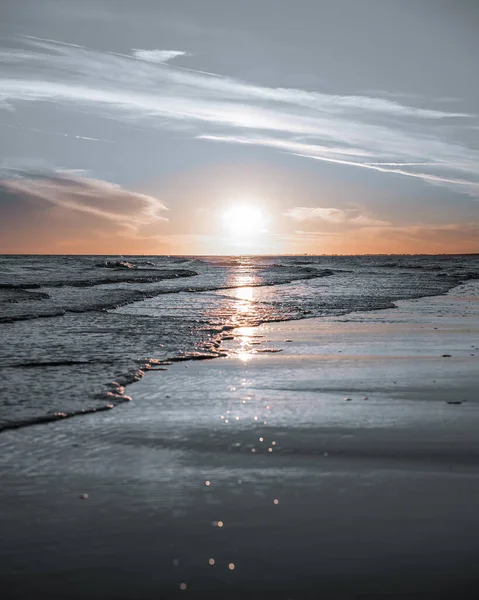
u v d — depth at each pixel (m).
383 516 4.89
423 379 10.21
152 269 58.47
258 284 37.59
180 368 11.09
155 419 7.66
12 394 8.74
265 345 13.96
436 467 6.01
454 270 70.00
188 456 6.30
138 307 21.94
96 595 3.84
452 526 4.73
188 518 4.84
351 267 80.75
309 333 16.06
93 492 5.33
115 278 40.44
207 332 15.69
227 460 6.19
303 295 29.05
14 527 4.67
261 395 9.03
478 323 18.33
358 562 4.21
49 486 5.46
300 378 10.30
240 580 4.00
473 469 5.95
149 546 4.41
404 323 18.33
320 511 4.98
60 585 3.94
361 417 7.80
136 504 5.09
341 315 20.42
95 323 16.92
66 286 32.53
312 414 7.94
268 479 5.67
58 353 12.12
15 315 18.14
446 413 7.99
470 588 3.93
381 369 11.12
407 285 38.25
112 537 4.53
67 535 4.55
